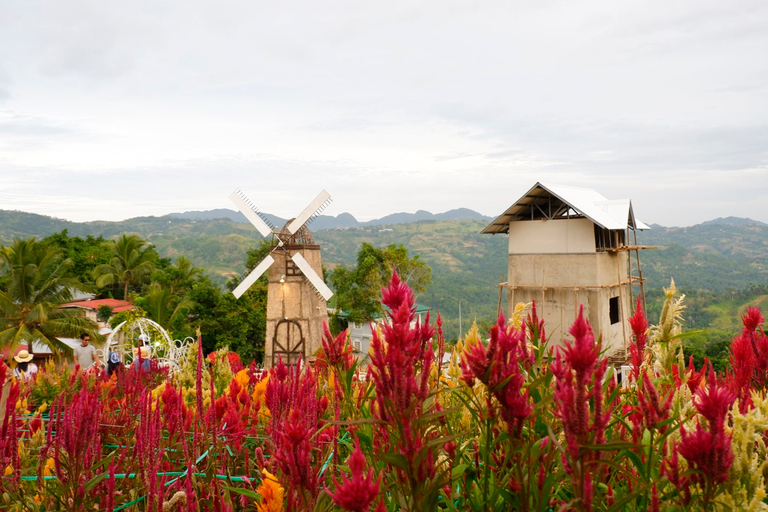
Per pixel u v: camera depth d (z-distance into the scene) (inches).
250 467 92.0
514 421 52.2
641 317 84.0
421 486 49.3
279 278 1219.9
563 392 45.9
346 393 80.5
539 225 1003.9
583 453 45.5
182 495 68.9
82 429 78.4
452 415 84.9
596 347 44.7
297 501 59.7
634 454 56.9
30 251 1691.7
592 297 952.3
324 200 1270.9
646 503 55.8
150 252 3026.6
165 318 1648.6
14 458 85.1
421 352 60.1
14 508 81.9
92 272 2694.4
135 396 127.4
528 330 78.8
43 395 232.5
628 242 1051.9
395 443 53.6
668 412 53.5
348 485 40.8
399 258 1636.3
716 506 51.8
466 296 5767.7
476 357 52.6
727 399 47.3
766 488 53.3
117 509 79.1
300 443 54.5
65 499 77.1
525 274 1012.5
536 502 53.6
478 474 67.1
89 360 541.6
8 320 1406.3
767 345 81.7
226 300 1577.3
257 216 1225.4
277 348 1205.1
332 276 1736.0
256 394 127.9
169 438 100.4
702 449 47.4
